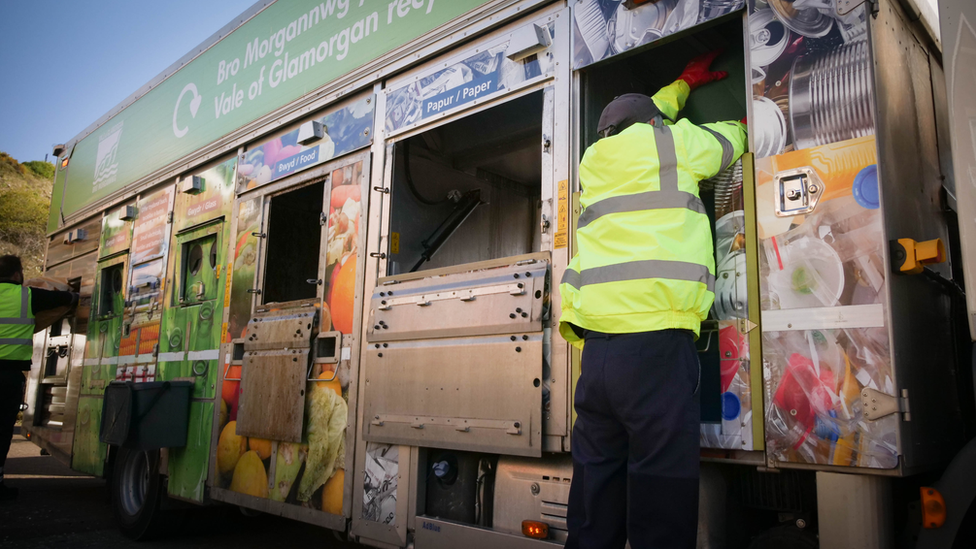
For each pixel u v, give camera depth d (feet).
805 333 6.48
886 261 6.12
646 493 6.44
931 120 8.38
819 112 6.70
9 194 118.62
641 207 6.91
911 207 7.04
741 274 7.00
